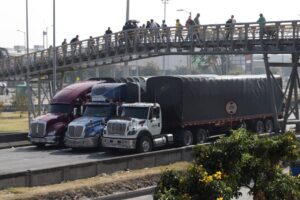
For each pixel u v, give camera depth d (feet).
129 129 111.24
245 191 67.77
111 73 405.59
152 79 122.31
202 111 125.18
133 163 87.30
